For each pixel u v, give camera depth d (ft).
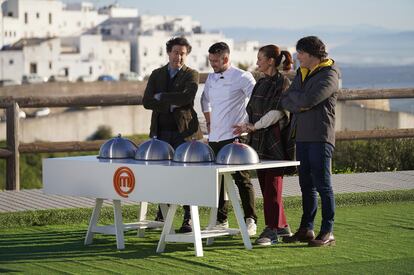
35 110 200.13
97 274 26.81
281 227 31.19
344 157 54.34
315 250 29.84
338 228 33.68
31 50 417.08
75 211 36.11
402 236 32.14
